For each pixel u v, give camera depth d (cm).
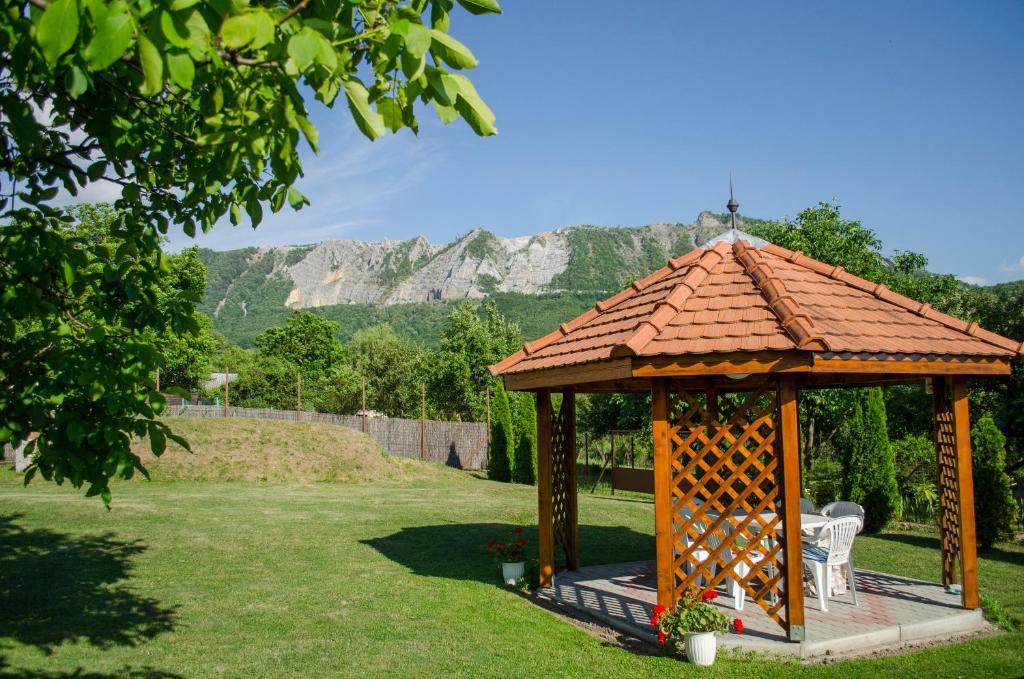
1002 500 1217
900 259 2125
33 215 471
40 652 617
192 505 1530
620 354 648
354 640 672
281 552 1108
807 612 756
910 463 1739
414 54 243
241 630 698
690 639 613
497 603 824
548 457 905
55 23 202
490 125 262
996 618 749
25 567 926
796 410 649
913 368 690
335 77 264
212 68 284
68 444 417
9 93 352
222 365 6562
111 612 748
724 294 726
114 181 485
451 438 3169
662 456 670
